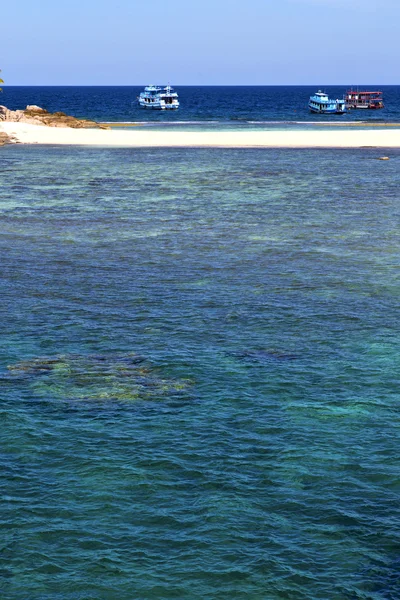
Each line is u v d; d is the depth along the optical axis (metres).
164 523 14.27
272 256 36.44
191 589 12.55
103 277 32.25
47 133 102.94
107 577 12.79
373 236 41.25
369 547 13.67
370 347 23.95
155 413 19.00
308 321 26.45
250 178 64.06
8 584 12.58
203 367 22.05
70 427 18.14
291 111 191.50
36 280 31.66
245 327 25.70
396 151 87.06
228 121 146.00
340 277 32.56
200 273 33.06
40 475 15.91
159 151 86.12
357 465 16.50
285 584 12.68
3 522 14.19
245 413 19.08
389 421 18.75
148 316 26.80
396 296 29.78
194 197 54.38
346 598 12.39
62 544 13.62
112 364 22.23
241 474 16.05
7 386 20.56
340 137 101.38
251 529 14.13
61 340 24.23
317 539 13.88
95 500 15.00
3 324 25.72
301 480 15.84
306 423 18.53
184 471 16.14
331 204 51.44
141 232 42.06
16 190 56.56
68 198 53.44
